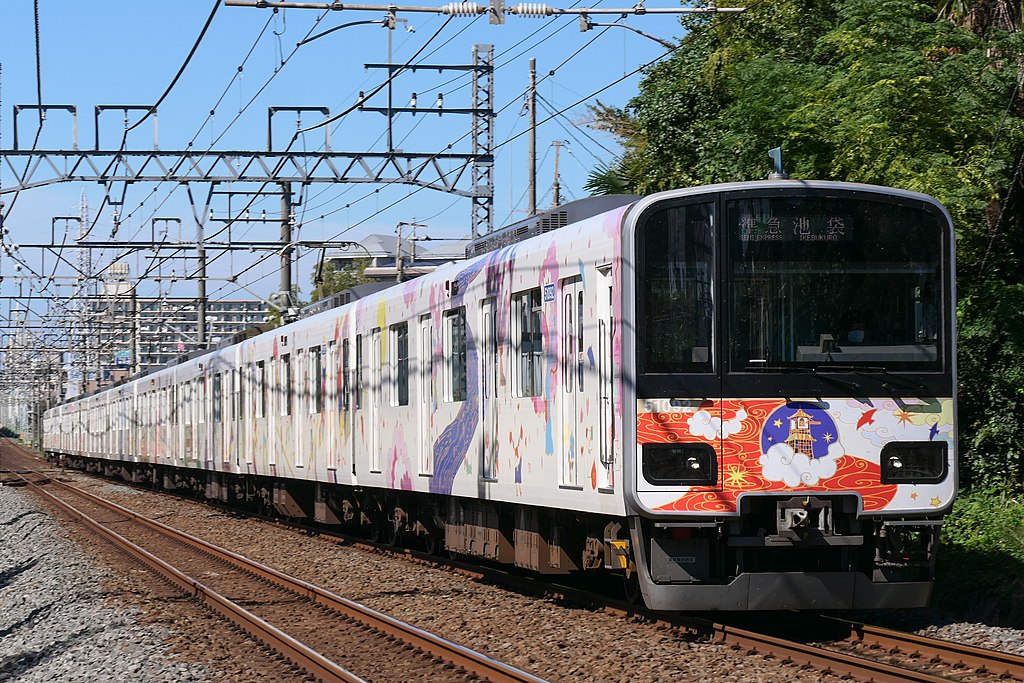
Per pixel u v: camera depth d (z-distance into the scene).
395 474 17.80
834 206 10.91
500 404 13.88
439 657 10.55
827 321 10.81
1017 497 16.58
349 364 20.11
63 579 18.55
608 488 11.15
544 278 12.64
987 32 17.92
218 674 10.62
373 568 17.36
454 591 14.54
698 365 10.66
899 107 16.42
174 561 19.97
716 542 10.80
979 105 16.66
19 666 12.47
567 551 13.12
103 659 11.73
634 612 11.88
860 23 17.58
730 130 19.53
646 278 10.71
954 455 10.91
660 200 10.78
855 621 11.55
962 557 13.86
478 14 15.50
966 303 16.92
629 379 10.66
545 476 12.63
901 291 10.95
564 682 9.42
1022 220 17.59
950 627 11.28
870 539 10.90
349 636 12.13
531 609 12.77
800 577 10.71
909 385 10.85
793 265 10.82
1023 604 11.92
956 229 16.91
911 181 15.84
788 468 10.63
